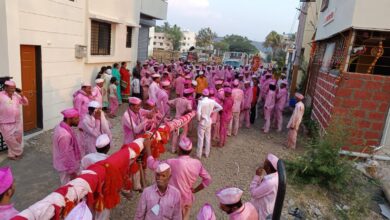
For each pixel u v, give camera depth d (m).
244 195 6.34
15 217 2.72
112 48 13.18
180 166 4.14
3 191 2.85
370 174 7.40
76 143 5.10
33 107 8.29
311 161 7.04
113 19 12.16
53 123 9.02
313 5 20.12
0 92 6.40
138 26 15.33
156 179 3.44
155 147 5.13
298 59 18.42
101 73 11.34
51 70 8.64
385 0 7.35
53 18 8.46
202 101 7.85
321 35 12.90
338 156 6.92
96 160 4.19
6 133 6.51
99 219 3.98
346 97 8.05
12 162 6.68
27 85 7.93
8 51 6.82
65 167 4.96
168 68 17.14
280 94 11.12
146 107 6.07
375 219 5.90
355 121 8.05
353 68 10.26
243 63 38.16
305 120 12.21
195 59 36.31
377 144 8.05
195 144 9.15
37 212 2.84
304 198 6.39
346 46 8.20
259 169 4.27
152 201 3.49
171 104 8.64
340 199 6.51
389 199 6.31
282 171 2.56
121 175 4.02
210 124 7.99
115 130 9.64
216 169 7.53
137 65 15.51
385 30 7.50
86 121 5.62
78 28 9.87
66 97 9.55
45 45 8.25
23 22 7.33
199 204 5.89
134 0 14.87
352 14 7.67
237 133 10.84
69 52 9.47
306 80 17.17
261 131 11.34
